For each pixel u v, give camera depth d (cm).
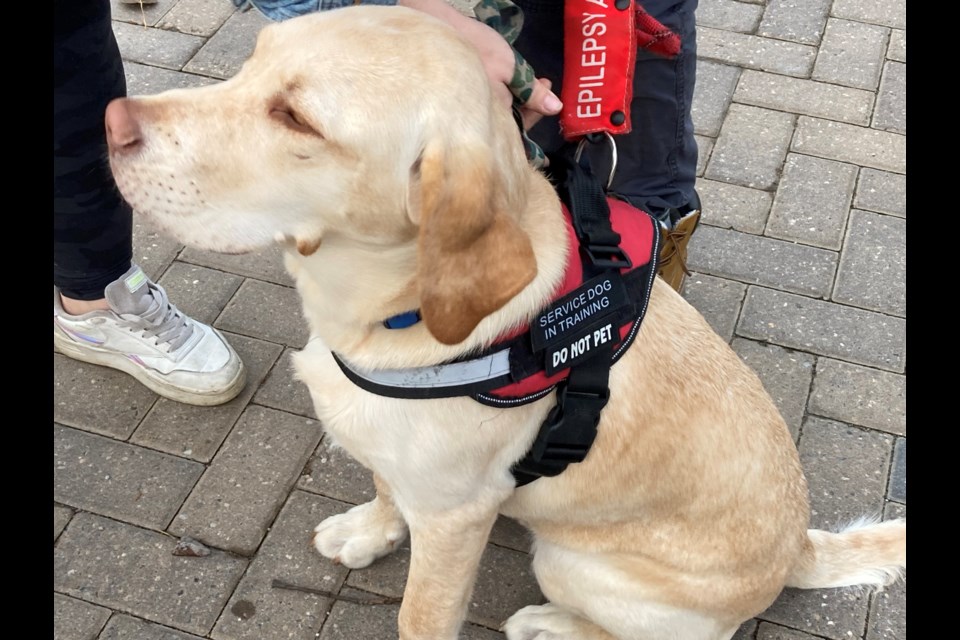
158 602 124
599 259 102
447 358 101
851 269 157
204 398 138
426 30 95
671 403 106
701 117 175
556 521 115
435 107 93
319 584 127
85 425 137
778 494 112
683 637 117
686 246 147
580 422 103
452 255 92
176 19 183
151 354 137
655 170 141
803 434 142
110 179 126
